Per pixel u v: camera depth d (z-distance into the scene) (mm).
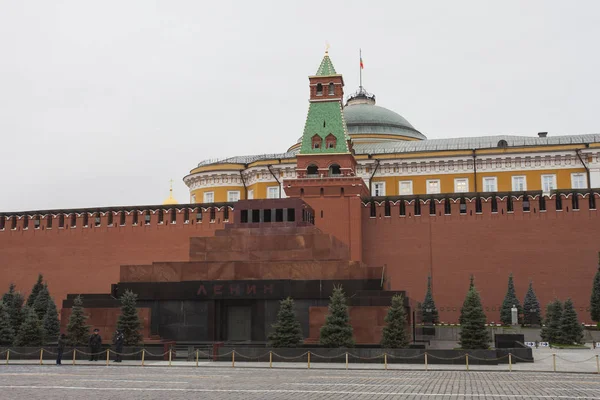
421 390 21250
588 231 51062
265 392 20578
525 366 30844
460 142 70188
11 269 59562
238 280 39469
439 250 53469
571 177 62688
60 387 22031
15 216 60562
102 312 39906
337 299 34875
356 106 79000
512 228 52562
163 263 40781
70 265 58500
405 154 66625
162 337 39625
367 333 36531
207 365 31484
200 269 40344
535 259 51688
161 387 22016
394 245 54344
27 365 32062
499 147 65000
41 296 50219
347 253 47250
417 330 44750
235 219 43406
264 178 69062
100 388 21719
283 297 38812
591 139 65438
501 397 19438
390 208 55062
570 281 50688
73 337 36906
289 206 43000
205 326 39406
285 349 33250
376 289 38250
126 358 34312
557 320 41594
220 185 71062
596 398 19203
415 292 53250
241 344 36812
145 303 40250
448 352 32125
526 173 63906
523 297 51281
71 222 59438
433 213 54312
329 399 18859
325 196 54906
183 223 57156
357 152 69625
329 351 32812
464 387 22203
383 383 23469
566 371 28797
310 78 58344
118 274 57469
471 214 53469
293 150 76938
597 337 44719
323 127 56969
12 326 39312
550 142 66375
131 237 57906
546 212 52156
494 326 48906
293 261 40812
